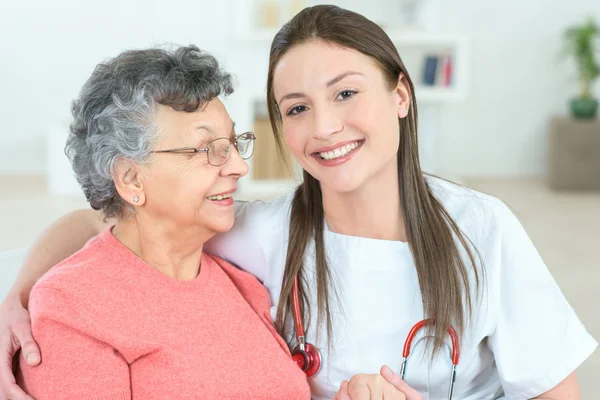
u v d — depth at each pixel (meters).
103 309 1.31
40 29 6.28
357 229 1.49
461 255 1.45
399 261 1.46
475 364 1.46
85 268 1.34
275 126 1.53
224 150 1.36
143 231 1.39
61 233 1.60
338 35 1.34
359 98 1.34
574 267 4.06
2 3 6.21
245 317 1.46
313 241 1.53
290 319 1.54
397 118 1.41
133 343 1.29
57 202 5.38
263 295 1.56
